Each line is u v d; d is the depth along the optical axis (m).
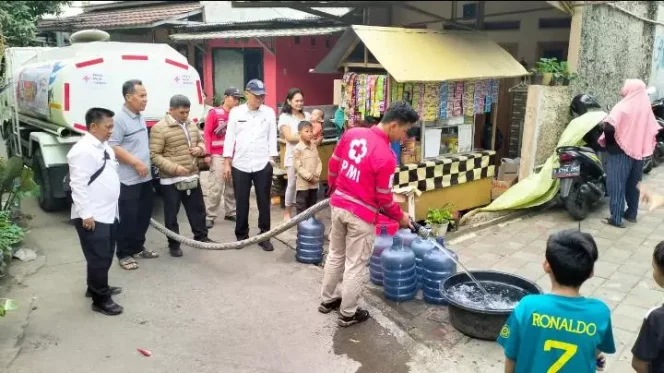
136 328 3.93
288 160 6.23
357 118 5.76
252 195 7.86
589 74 7.78
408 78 5.02
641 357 2.18
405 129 3.72
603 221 6.50
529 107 7.04
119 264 5.11
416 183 5.89
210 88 12.95
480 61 5.81
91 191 3.92
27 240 5.75
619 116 5.99
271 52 11.02
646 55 9.60
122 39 12.57
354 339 3.82
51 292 4.49
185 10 11.20
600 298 4.47
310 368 3.47
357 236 3.81
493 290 4.11
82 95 6.16
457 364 3.52
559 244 2.11
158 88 6.68
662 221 6.52
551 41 7.57
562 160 6.27
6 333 3.75
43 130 6.84
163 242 5.83
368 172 3.71
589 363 2.07
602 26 7.77
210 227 6.34
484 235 6.02
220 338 3.81
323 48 11.77
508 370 2.23
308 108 7.35
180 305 4.30
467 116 6.51
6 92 6.97
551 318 2.08
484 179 6.78
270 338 3.82
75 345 3.67
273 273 4.95
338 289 4.22
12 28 8.88
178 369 3.43
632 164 6.16
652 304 4.36
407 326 4.00
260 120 5.36
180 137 5.16
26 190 5.51
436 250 4.36
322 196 7.54
